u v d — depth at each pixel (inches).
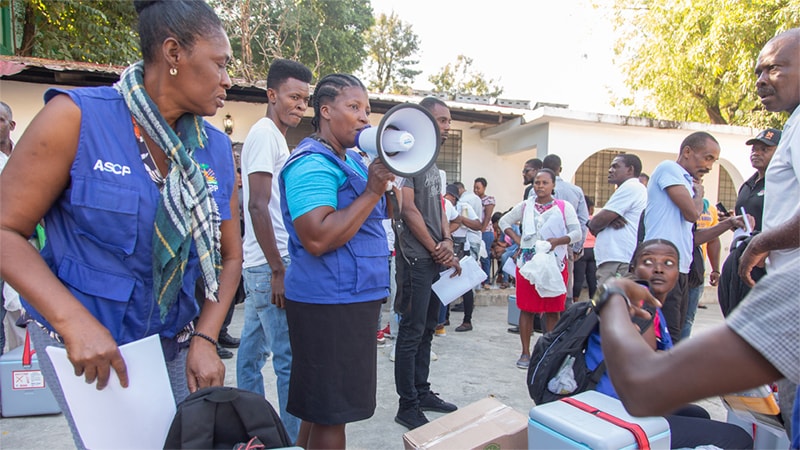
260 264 95.5
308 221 66.4
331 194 69.1
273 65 104.3
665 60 404.5
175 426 49.3
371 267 72.9
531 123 304.3
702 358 32.5
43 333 50.5
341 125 74.5
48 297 44.1
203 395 51.4
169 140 49.5
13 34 319.9
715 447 77.3
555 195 217.0
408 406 115.6
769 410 68.3
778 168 86.4
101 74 231.8
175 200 50.1
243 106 287.6
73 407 46.8
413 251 112.3
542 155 306.5
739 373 31.8
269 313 94.7
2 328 115.7
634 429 66.5
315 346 70.6
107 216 47.5
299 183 68.9
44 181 45.2
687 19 372.8
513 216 181.9
